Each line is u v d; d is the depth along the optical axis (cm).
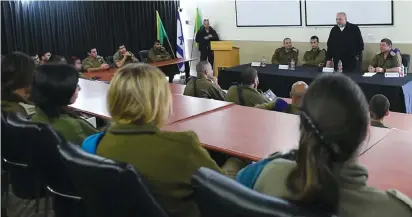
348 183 87
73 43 793
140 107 135
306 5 738
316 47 684
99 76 607
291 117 240
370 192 88
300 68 639
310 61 686
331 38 651
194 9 928
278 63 722
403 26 637
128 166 119
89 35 814
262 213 88
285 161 102
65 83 181
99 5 822
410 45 636
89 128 188
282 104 318
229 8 861
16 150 188
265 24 807
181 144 135
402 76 529
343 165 86
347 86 85
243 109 265
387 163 166
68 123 181
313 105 86
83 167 126
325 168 84
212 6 891
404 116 334
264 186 101
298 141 91
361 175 89
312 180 84
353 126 83
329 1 707
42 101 183
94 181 125
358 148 86
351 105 83
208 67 402
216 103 284
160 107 138
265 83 611
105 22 835
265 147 189
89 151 144
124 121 138
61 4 767
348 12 690
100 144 141
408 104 492
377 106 254
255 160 177
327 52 663
